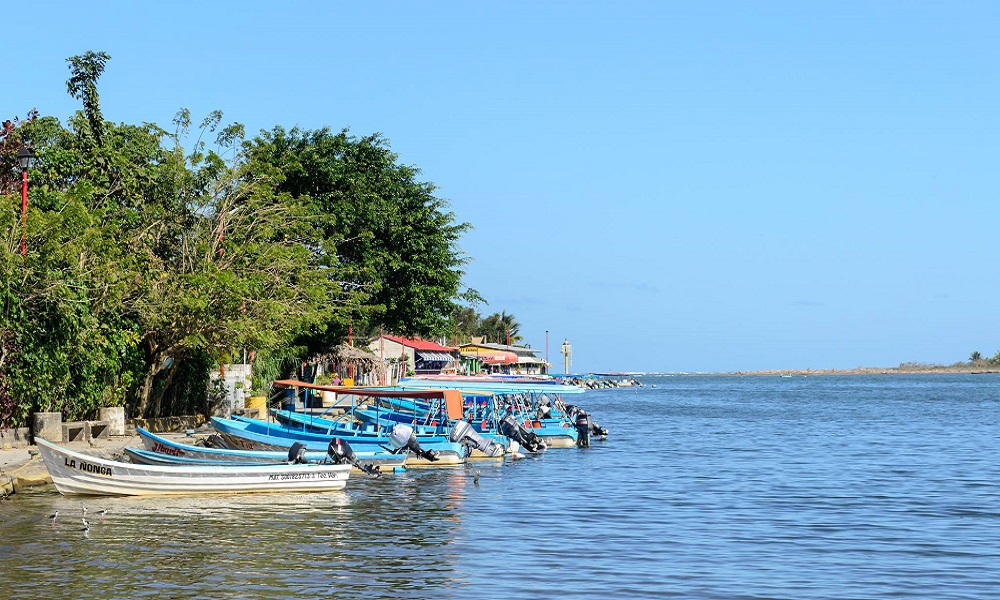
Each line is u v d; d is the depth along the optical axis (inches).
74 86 1535.4
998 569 754.2
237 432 1336.1
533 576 701.9
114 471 974.4
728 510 1050.1
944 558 796.0
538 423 1918.1
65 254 1160.8
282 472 1063.6
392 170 2322.8
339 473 1107.9
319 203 2062.0
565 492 1173.7
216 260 1525.6
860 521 984.3
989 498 1168.8
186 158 1596.9
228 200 1582.2
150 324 1411.2
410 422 1770.4
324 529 863.1
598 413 3526.1
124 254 1389.0
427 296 2299.5
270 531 844.0
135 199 1533.0
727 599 650.8
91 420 1328.7
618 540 853.2
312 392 2199.8
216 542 788.0
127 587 637.3
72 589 629.0
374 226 2172.7
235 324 1454.2
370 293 2250.2
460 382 1927.9
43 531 809.5
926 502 1131.3
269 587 648.4
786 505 1096.2
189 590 634.2
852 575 728.3
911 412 3634.4
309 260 1740.9
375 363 2501.2
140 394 1507.1
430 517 946.1
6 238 1118.4
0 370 1111.0
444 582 676.7
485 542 828.6
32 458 1060.5
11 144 1450.5
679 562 764.0
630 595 654.5
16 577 658.2
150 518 885.2
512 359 5625.0
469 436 1524.4
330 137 2219.5
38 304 1173.7
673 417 3238.2
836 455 1784.0
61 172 1509.6
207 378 1738.4
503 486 1219.9
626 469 1478.8
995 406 4175.7
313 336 2233.0
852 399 5147.6
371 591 645.9
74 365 1258.6
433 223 2338.8
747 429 2588.6
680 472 1445.6
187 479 1010.1
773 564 763.4
